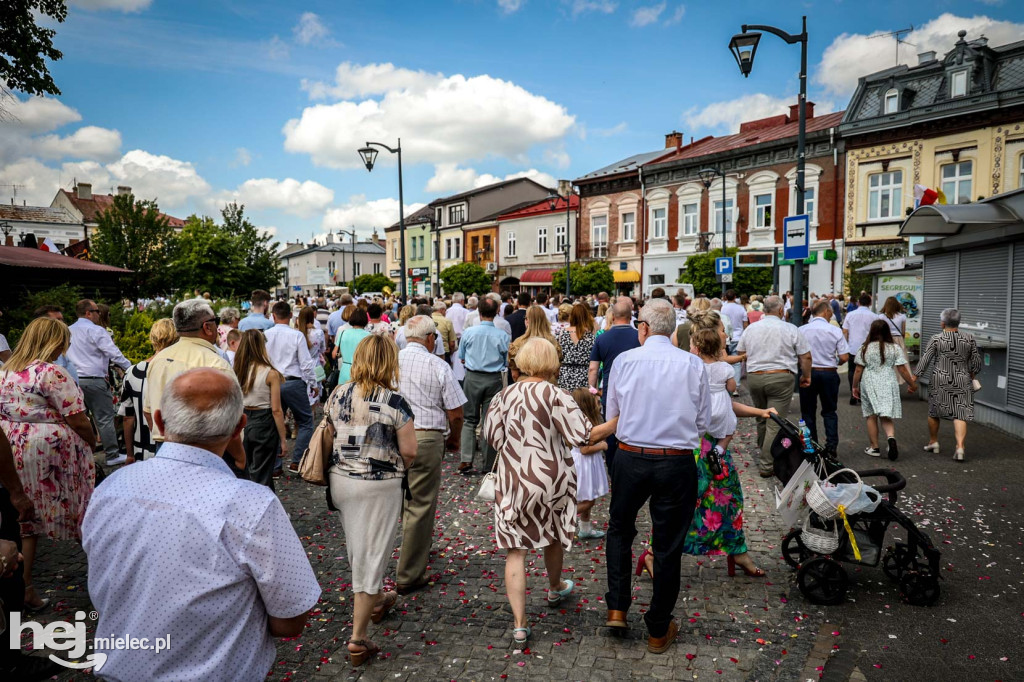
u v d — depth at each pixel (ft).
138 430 17.20
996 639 12.75
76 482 14.80
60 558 17.33
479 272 135.44
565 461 13.08
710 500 15.25
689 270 92.63
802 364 23.94
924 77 83.15
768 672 11.69
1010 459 25.70
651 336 13.02
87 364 25.20
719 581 15.61
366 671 11.84
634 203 121.19
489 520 20.16
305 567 6.61
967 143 78.79
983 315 33.32
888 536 18.17
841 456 26.73
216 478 6.47
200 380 6.57
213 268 87.35
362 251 301.02
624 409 12.64
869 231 88.33
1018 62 76.64
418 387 14.89
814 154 93.86
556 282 113.60
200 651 6.14
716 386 15.33
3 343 21.50
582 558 17.16
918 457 26.32
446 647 12.67
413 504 14.99
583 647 12.63
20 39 40.40
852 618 13.71
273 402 19.15
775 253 44.16
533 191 181.78
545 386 12.94
